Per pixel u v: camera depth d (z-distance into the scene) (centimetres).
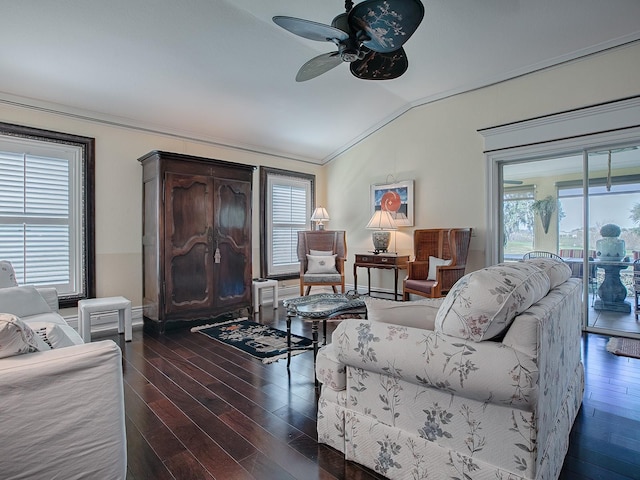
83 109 369
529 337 112
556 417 145
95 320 376
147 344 334
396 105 494
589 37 328
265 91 405
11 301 251
